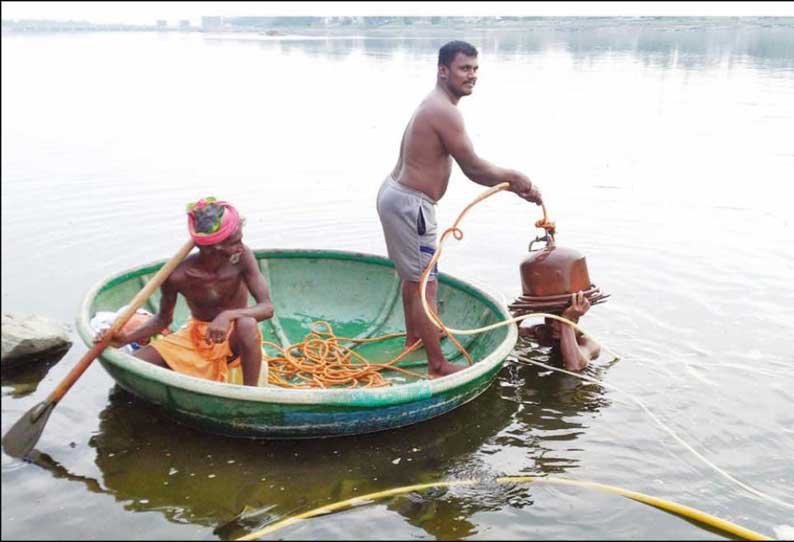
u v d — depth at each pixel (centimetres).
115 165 936
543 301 450
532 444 363
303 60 2311
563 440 366
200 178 877
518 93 1425
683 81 1355
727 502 319
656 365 445
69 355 452
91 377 425
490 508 311
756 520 308
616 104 1273
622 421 384
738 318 503
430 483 330
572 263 450
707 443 364
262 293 380
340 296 530
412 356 468
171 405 365
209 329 357
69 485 323
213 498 317
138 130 1190
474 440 367
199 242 357
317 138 1120
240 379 387
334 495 321
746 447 361
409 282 447
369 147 1055
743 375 430
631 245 641
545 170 888
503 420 387
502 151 987
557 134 1083
